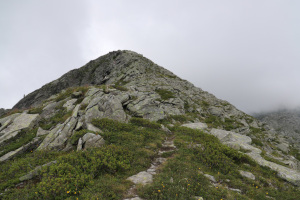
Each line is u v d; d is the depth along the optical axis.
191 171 11.08
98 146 13.73
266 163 13.79
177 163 12.04
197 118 36.47
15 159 13.45
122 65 72.38
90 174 10.02
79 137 14.66
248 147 17.06
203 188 9.41
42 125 20.00
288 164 15.71
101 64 81.38
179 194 8.52
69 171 10.15
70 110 22.75
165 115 26.09
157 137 17.17
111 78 65.50
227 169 12.09
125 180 9.86
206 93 64.75
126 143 14.66
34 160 12.37
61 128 16.42
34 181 10.08
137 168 11.46
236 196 9.19
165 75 71.06
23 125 18.59
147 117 23.66
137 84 53.88
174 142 16.39
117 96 25.53
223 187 9.93
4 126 18.98
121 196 8.52
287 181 11.88
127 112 23.83
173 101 40.69
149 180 10.03
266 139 40.66
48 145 14.49
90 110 19.56
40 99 72.00
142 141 15.50
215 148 15.21
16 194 8.79
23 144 15.59
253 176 11.73
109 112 20.28
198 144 16.17
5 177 10.85
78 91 28.17
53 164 10.82
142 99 26.86
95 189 8.79
